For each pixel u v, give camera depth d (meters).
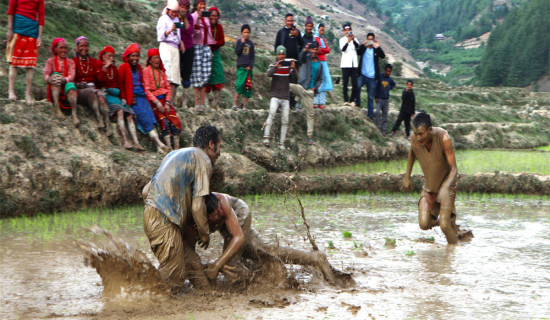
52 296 4.89
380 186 11.89
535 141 25.11
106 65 10.47
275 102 13.62
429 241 7.30
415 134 7.47
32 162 8.85
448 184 7.35
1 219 8.19
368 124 17.52
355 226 8.25
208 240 5.11
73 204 9.04
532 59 191.38
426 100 35.44
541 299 4.96
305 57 15.06
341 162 15.66
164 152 10.74
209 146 5.24
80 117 10.25
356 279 5.57
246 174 11.15
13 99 9.80
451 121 28.91
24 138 9.02
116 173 9.54
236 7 172.25
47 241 6.84
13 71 9.87
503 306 4.77
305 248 6.72
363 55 17.89
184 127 12.27
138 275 4.89
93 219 8.26
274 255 5.46
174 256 4.99
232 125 13.48
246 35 14.12
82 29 18.23
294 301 4.86
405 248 6.96
